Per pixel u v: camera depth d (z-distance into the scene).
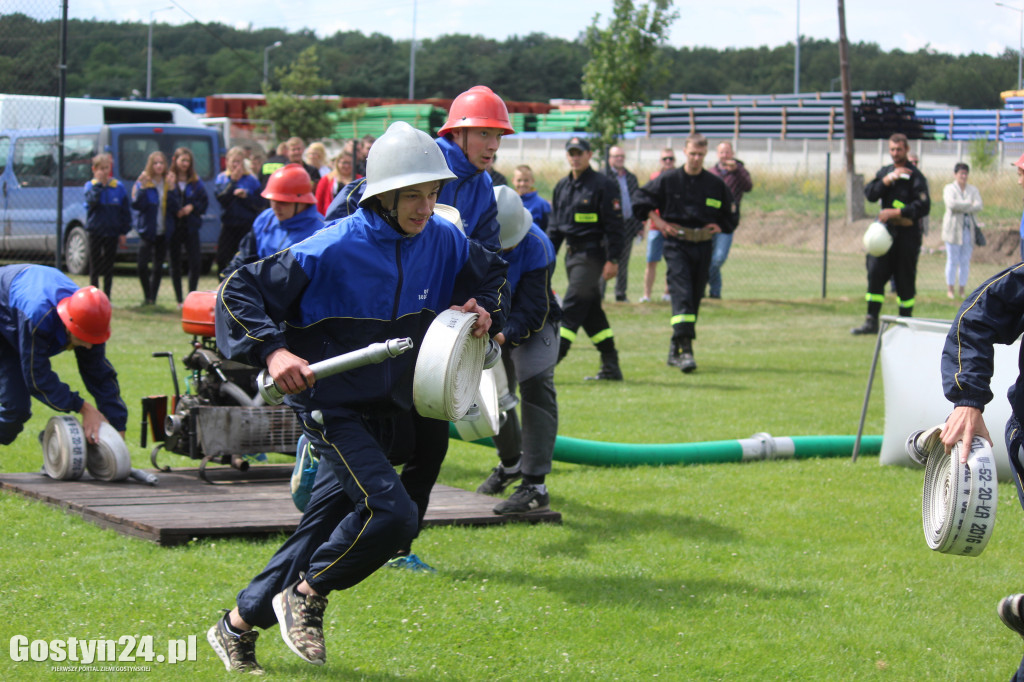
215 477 6.64
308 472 4.93
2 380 6.22
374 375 3.91
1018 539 5.87
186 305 6.64
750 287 21.50
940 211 32.94
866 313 16.38
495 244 5.51
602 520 6.12
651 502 6.55
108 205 15.02
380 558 3.73
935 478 3.96
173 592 4.60
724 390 10.62
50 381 6.05
